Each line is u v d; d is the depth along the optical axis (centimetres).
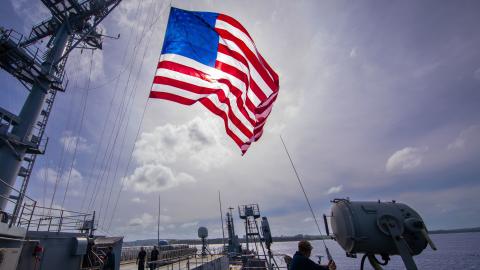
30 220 1203
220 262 2770
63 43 2178
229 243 4916
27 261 1166
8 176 1577
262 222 2362
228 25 946
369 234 427
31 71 1786
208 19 930
